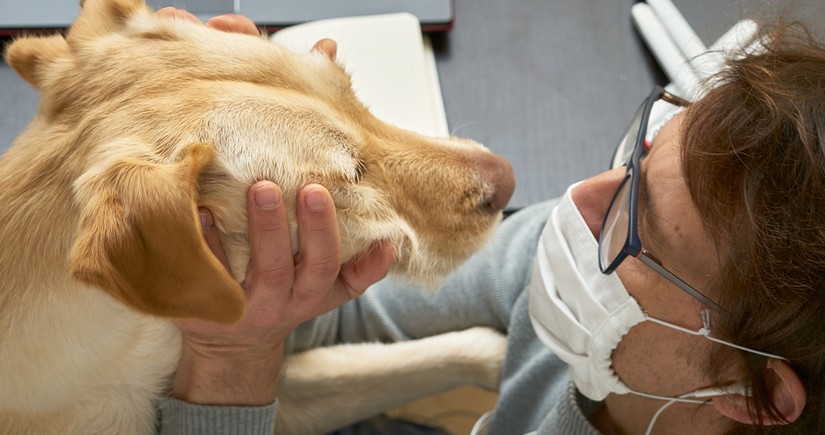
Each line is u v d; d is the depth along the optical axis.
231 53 0.98
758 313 0.82
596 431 1.05
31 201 0.95
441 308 1.41
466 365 1.40
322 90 1.02
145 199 0.80
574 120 1.45
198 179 0.85
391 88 1.39
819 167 0.76
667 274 0.89
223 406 1.11
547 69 1.50
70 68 0.98
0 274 0.97
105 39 1.00
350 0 1.50
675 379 0.97
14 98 1.43
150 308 0.83
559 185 1.40
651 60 1.51
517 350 1.29
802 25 0.91
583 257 1.01
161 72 0.94
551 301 1.05
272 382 1.14
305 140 0.95
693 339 0.92
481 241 1.16
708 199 0.82
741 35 1.11
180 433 1.13
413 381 1.40
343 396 1.38
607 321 0.97
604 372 1.01
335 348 1.42
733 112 0.81
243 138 0.91
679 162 0.88
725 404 0.94
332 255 0.93
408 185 1.08
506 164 1.17
